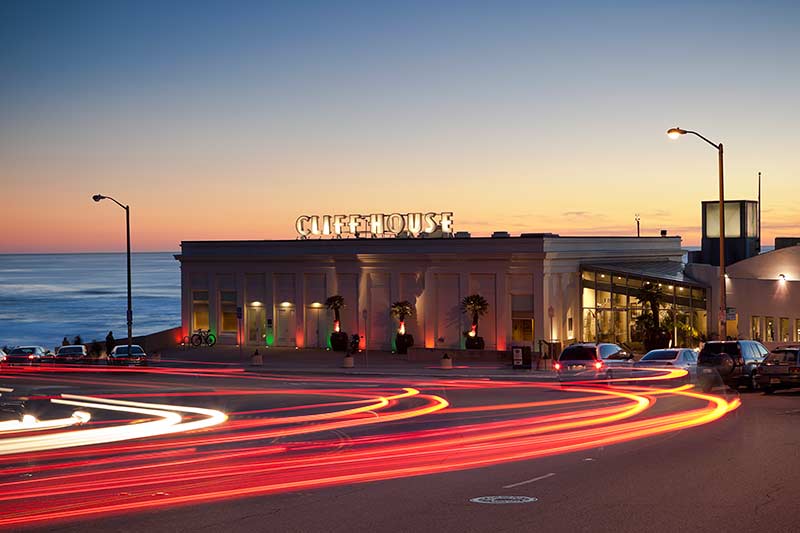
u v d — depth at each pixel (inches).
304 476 645.3
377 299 2522.1
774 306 2144.4
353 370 2053.4
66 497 584.4
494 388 1514.5
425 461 703.7
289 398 1366.9
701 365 1350.9
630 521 484.1
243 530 479.8
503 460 700.7
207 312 2765.7
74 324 5438.0
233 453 778.8
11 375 2042.3
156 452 797.2
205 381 1798.7
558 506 525.7
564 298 2377.0
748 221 2687.0
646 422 940.6
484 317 2359.7
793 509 510.9
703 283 2306.8
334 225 2716.5
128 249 2455.7
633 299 2336.4
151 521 504.7
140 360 2214.6
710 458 694.5
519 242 2316.7
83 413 1165.7
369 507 532.4
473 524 484.4
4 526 497.7
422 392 1446.9
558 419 984.3
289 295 2642.7
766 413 1024.2
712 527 468.4
